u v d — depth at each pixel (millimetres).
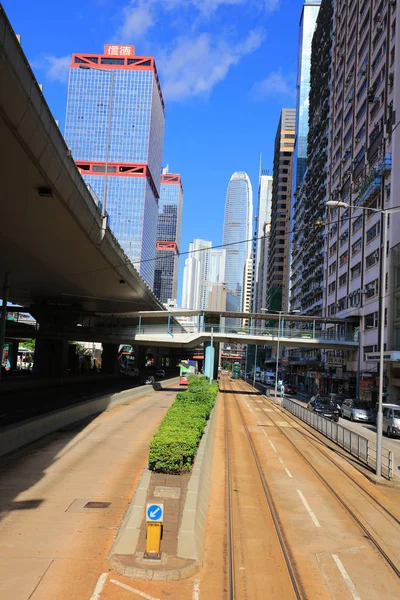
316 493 15148
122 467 16719
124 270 44656
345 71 71188
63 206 25656
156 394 56000
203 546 9742
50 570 8172
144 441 22391
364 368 55281
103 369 86125
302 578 8633
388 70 51281
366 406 42000
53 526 10422
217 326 62906
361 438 21266
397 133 46719
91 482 14469
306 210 98750
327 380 74438
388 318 46375
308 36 141500
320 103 88312
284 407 47219
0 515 11031
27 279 46938
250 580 8383
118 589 7617
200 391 31562
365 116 59000
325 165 82500
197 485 11992
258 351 150625
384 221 20375
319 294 83688
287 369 118312
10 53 15305
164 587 7824
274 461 20125
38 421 21594
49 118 19656
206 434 19391
